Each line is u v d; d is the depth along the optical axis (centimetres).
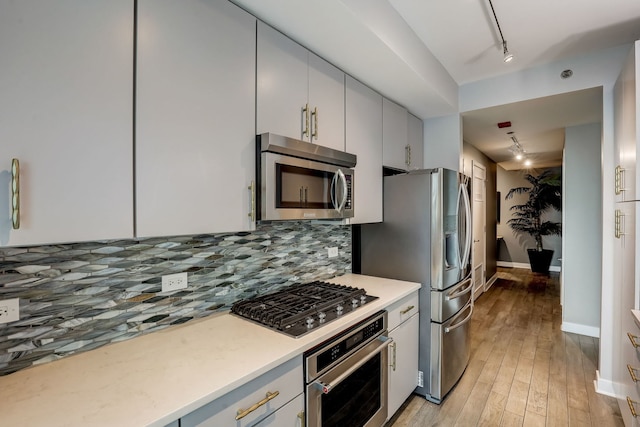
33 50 84
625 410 192
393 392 193
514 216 771
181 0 117
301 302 170
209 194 126
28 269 109
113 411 85
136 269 135
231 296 172
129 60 104
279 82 158
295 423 124
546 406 219
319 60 185
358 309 168
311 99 178
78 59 92
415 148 311
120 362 112
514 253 775
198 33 123
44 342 112
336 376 142
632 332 173
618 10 189
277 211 148
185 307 152
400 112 278
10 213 81
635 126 172
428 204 228
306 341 129
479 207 504
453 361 237
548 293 517
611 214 239
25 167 83
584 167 354
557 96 262
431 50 235
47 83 87
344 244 259
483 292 526
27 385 98
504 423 202
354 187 212
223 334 137
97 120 96
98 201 97
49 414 83
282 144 149
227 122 133
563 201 369
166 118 113
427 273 227
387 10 178
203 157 125
